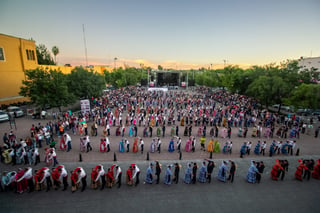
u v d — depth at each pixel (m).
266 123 22.55
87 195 9.20
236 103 35.09
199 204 8.82
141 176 11.15
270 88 29.14
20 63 35.50
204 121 22.91
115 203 8.69
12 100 33.50
